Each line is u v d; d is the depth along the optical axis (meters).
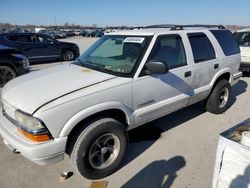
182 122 4.54
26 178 2.95
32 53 12.03
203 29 4.44
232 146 1.80
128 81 3.01
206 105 4.87
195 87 4.09
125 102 3.01
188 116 4.82
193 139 3.89
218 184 1.96
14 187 2.79
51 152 2.48
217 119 4.69
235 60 5.00
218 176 1.95
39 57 12.33
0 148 3.63
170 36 3.65
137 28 4.39
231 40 5.03
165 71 2.97
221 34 4.79
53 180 2.91
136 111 3.19
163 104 3.52
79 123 2.71
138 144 3.73
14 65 7.21
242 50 8.09
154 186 2.79
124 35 3.74
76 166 2.71
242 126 2.03
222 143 1.88
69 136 2.66
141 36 3.48
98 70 3.30
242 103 5.66
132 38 3.54
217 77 4.54
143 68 3.19
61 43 13.15
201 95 4.29
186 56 3.85
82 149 2.66
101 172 2.90
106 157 2.99
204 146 3.67
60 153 2.55
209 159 3.32
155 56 3.36
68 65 3.77
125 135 3.04
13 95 2.82
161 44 3.48
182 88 3.80
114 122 2.87
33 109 2.45
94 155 2.83
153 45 3.35
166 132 4.13
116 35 3.90
